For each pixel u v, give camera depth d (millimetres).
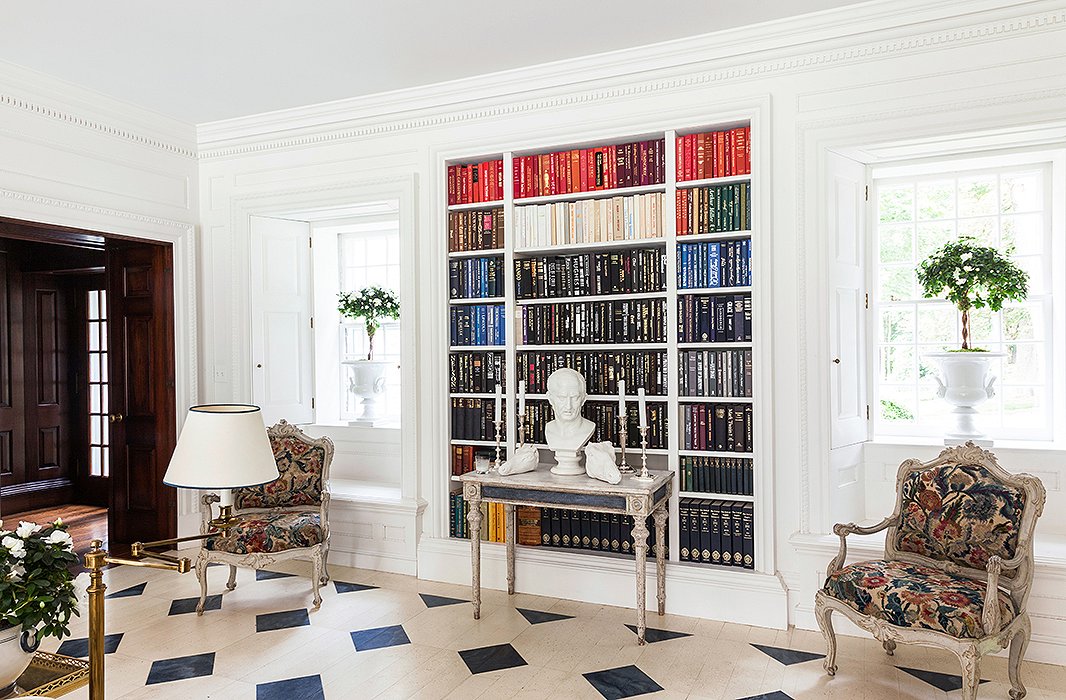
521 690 3082
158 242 5184
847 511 3979
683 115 4004
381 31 3791
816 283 3777
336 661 3379
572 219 4324
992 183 4363
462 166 4652
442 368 4617
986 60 3438
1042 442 4164
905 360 4559
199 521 5406
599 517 4242
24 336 6566
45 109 4395
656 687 3102
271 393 5484
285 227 5617
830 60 3709
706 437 4008
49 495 6672
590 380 4262
